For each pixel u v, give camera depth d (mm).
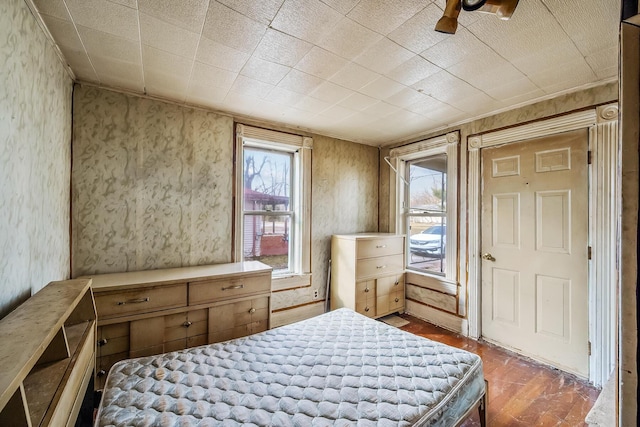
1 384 633
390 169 3951
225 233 2807
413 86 2246
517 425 1740
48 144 1637
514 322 2635
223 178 2801
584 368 2211
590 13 1406
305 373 1428
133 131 2367
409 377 1401
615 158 2057
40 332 902
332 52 1786
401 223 3840
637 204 702
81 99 2156
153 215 2453
